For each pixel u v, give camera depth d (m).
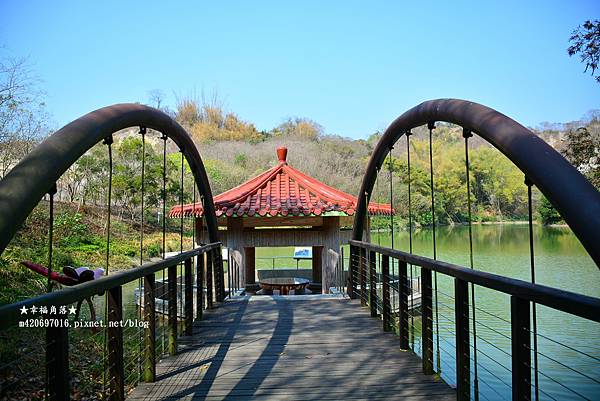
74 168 16.30
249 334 4.54
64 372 1.88
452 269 2.70
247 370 3.46
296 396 2.95
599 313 1.48
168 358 3.76
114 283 2.43
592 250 1.71
